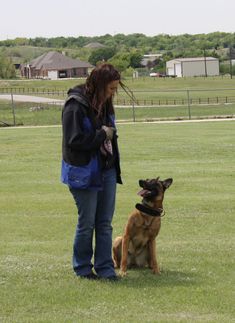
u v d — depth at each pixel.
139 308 6.98
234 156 22.67
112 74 7.64
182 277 8.20
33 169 20.27
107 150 7.79
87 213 7.86
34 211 13.38
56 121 47.44
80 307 7.05
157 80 126.69
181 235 10.84
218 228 11.41
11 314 6.86
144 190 8.10
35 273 8.38
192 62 160.50
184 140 28.14
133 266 8.59
